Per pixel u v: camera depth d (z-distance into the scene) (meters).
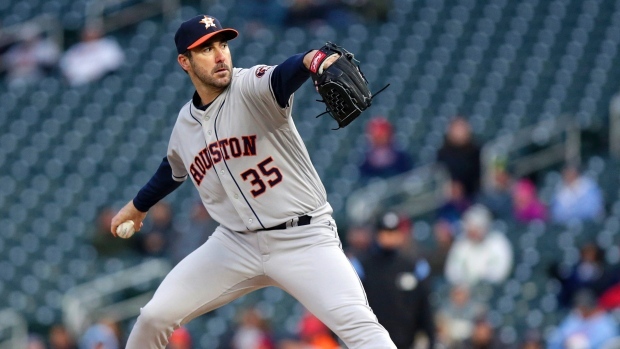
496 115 55.25
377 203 47.38
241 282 17.30
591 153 52.22
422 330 27.42
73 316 43.00
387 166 50.03
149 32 60.78
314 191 16.91
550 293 41.50
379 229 27.17
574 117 54.34
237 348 37.00
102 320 41.12
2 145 56.12
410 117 55.41
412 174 49.44
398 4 63.41
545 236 44.25
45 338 45.03
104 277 46.34
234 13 61.31
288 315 42.62
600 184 48.53
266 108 16.05
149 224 48.41
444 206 45.31
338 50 15.28
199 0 62.19
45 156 55.25
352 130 54.53
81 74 58.66
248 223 16.77
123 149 54.94
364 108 15.27
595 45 60.56
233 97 16.34
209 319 42.75
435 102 56.56
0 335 44.56
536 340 35.59
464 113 55.62
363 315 16.12
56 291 47.03
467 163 46.66
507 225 44.97
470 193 46.81
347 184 50.31
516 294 41.25
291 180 16.66
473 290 40.41
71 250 49.59
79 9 62.50
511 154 51.59
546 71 58.66
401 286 27.11
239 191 16.67
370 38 60.78
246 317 37.38
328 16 61.47
